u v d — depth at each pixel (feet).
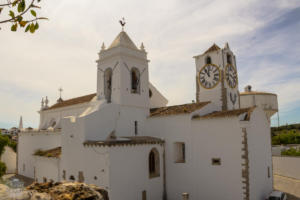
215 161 81.35
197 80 125.18
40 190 28.43
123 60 99.50
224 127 80.07
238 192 75.46
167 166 93.40
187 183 87.15
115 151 75.56
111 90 100.99
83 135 82.23
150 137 98.78
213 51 119.75
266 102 155.33
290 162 134.72
